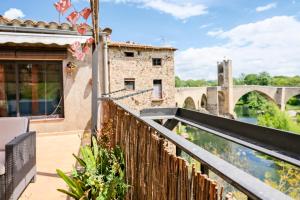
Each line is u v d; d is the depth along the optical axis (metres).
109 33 7.01
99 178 2.99
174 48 26.28
